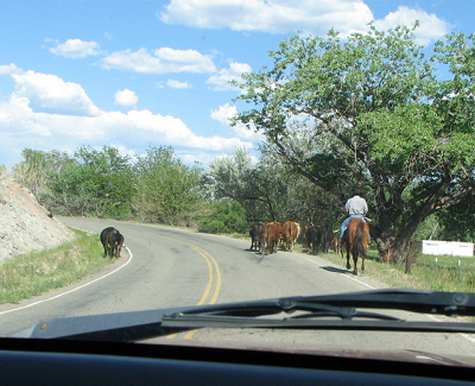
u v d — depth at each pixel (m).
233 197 51.72
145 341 3.40
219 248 33.06
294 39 34.91
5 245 24.77
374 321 3.48
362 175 35.53
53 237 30.73
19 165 66.81
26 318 11.60
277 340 4.12
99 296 14.59
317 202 45.31
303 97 32.94
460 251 40.25
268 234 28.97
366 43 33.41
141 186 72.19
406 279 18.86
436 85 31.30
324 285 16.66
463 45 31.59
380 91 33.00
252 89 34.59
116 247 26.94
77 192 81.31
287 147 39.00
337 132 35.22
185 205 67.00
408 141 29.30
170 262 24.31
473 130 30.55
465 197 35.41
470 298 3.47
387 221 35.06
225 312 3.59
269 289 15.73
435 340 6.84
